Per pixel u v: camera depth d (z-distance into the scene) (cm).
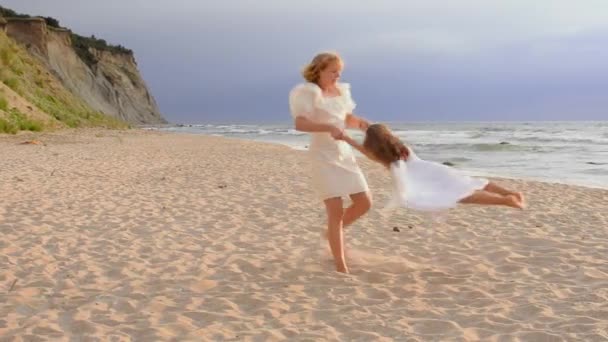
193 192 1055
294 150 2328
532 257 592
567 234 704
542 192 1077
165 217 818
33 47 7800
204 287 509
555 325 407
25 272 548
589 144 2889
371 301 470
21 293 486
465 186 501
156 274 546
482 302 461
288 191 1073
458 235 707
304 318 434
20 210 841
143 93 11675
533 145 2841
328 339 390
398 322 421
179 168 1497
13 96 3572
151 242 670
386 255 618
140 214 836
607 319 418
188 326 416
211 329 409
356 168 552
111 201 942
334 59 530
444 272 548
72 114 5056
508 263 574
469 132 5612
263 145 2748
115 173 1348
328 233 555
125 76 11294
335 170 538
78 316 434
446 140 3600
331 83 537
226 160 1786
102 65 10788
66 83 8012
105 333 403
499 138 3838
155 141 3014
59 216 807
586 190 1106
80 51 9931
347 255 612
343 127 540
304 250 640
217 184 1171
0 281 519
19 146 2112
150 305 459
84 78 8962
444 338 392
